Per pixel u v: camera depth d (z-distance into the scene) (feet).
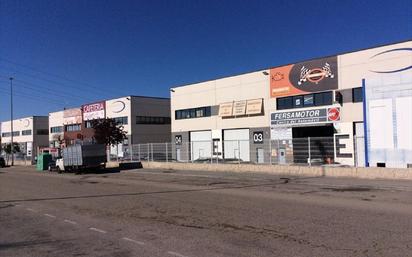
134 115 231.71
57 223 40.29
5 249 30.14
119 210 47.24
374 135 85.51
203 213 43.16
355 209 43.45
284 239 30.42
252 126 152.46
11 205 55.36
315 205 46.88
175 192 64.69
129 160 160.56
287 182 78.07
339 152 105.29
